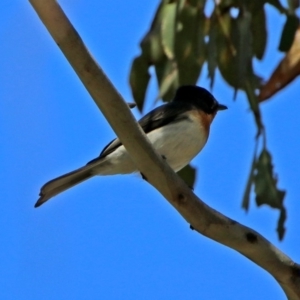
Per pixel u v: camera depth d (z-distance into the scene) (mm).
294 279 9289
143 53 11203
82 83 8273
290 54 11242
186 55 11125
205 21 11102
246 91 10750
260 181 11023
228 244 9242
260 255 9219
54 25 7809
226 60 11273
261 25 11320
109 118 8523
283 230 11023
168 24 11102
